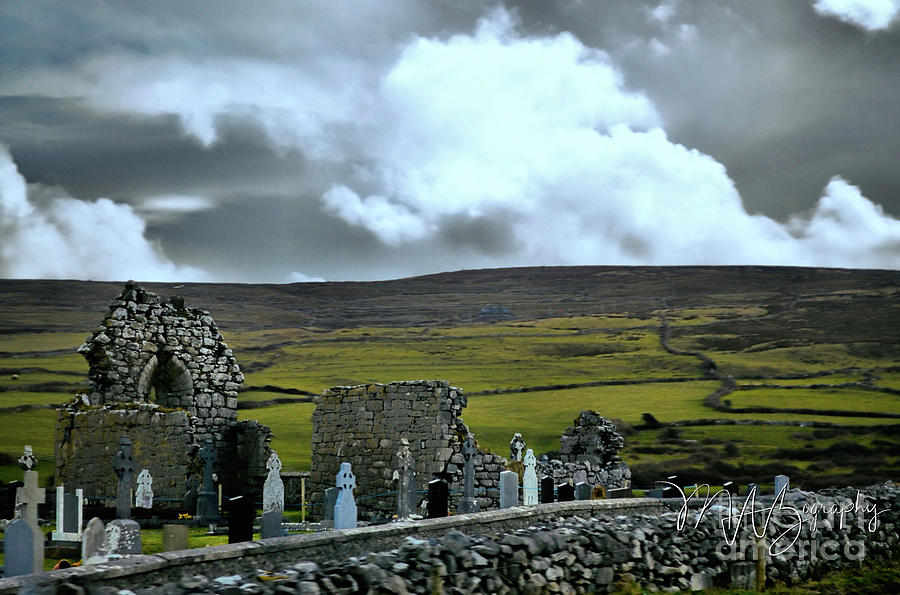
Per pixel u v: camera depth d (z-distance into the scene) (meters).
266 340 197.38
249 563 14.81
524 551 15.99
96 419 39.66
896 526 26.28
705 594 18.92
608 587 17.50
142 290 42.19
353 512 21.25
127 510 22.67
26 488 17.88
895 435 97.69
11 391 119.62
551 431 105.12
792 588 20.94
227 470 42.12
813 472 75.31
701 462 82.12
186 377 42.50
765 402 124.75
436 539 15.98
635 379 152.75
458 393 37.62
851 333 187.62
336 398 40.00
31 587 11.16
